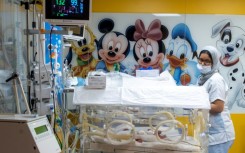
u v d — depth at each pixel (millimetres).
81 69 3576
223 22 3475
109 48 3584
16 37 2123
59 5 1725
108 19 3557
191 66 3516
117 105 1550
